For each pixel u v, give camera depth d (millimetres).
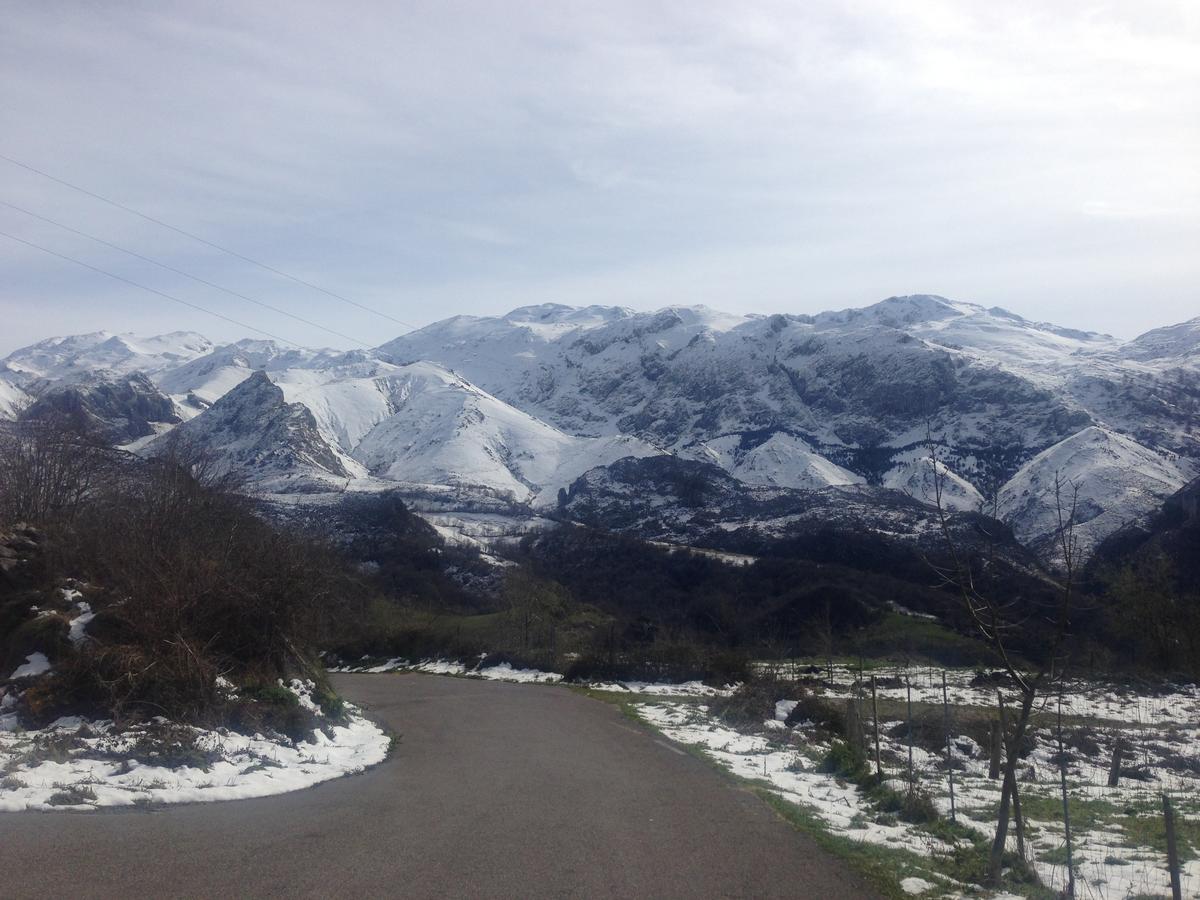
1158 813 14078
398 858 8352
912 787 13086
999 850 9031
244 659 17266
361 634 50781
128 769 11406
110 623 15234
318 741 16156
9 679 14250
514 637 49438
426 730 20188
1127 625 45031
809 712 24516
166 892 6918
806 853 9523
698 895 7734
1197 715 30188
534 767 14938
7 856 7566
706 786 13625
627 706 27578
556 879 7945
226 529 23828
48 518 22281
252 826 9289
